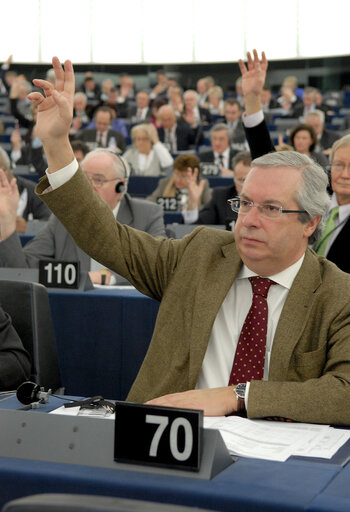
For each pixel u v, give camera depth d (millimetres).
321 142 9305
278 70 18281
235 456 1342
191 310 1840
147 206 3799
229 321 1818
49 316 2373
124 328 3008
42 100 1773
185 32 18906
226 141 8508
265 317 1780
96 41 19141
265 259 1748
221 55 18812
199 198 6043
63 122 1746
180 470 1217
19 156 9281
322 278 1812
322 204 1762
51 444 1307
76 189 1799
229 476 1216
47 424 1330
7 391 1993
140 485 1168
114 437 1269
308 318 1753
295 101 14070
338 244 3301
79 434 1301
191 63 18891
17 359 2102
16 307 2307
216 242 1903
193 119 12000
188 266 1887
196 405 1609
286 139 10359
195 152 9828
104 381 3047
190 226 4453
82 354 3064
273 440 1451
